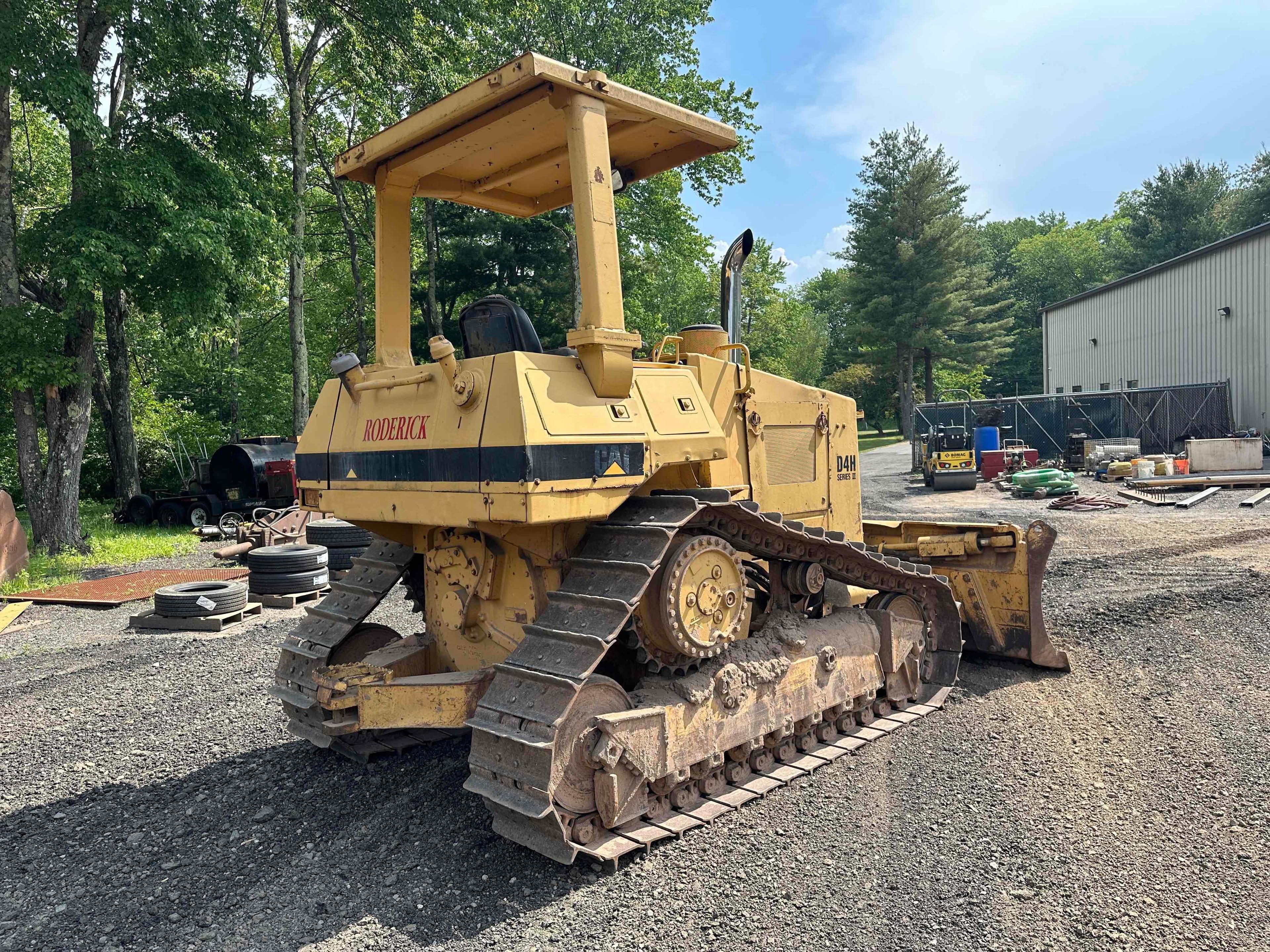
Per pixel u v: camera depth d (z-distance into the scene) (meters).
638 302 30.75
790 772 4.39
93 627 9.05
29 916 3.34
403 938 3.08
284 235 16.08
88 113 12.73
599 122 3.80
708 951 2.93
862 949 2.90
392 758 4.86
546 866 3.56
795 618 4.77
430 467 3.84
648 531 3.74
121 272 13.18
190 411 32.25
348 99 23.44
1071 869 3.37
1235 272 27.48
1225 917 3.02
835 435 5.84
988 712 5.28
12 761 5.03
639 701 3.93
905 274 41.50
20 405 14.36
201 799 4.40
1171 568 9.62
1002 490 21.52
